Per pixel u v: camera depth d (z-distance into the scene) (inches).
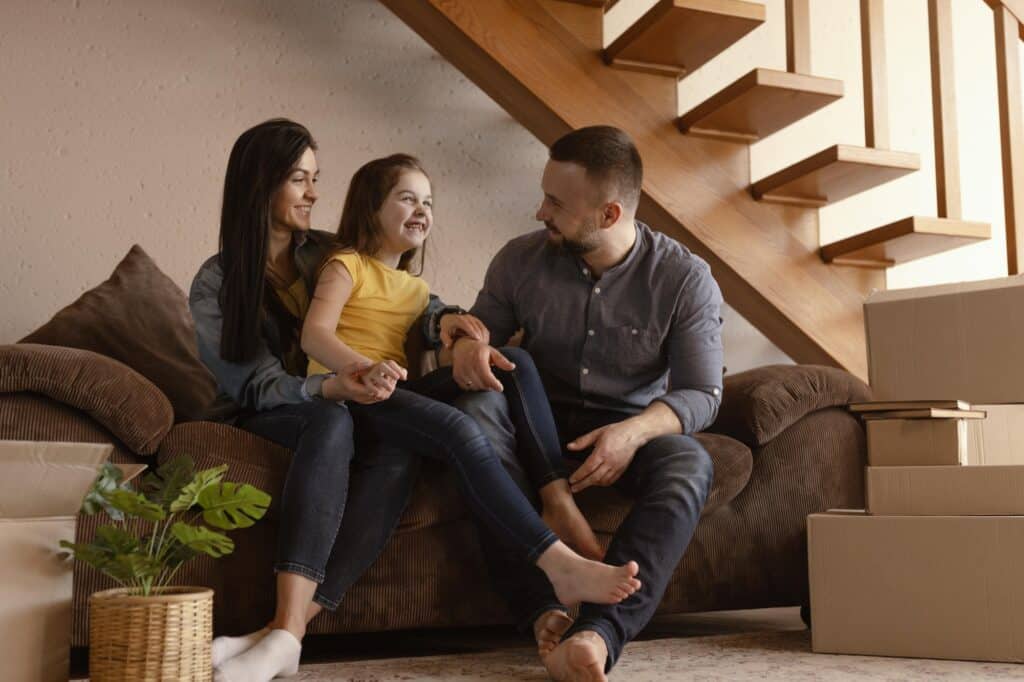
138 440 66.5
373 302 77.3
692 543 78.5
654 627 89.8
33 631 49.4
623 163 75.5
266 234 73.0
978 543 66.2
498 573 67.8
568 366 79.3
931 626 67.0
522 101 109.8
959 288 76.0
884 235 106.7
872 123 108.4
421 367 82.2
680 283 77.2
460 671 63.9
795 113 106.5
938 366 75.9
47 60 104.7
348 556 66.1
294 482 64.3
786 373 85.7
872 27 109.7
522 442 71.3
